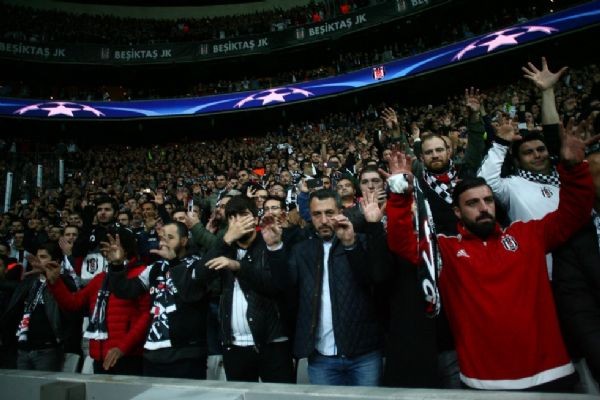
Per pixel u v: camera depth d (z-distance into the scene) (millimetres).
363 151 9438
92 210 5652
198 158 18938
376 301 2529
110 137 24156
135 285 3166
